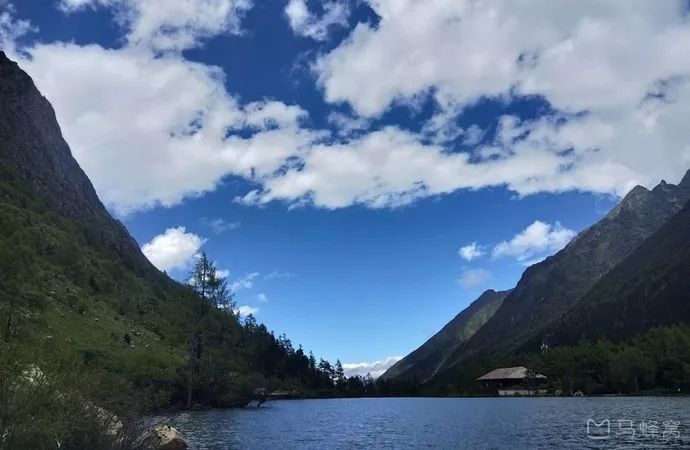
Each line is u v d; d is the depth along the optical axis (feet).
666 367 576.20
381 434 205.46
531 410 337.52
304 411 390.42
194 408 351.46
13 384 67.05
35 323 286.66
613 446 150.20
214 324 417.90
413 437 192.65
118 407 90.48
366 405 517.55
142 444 88.69
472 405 455.22
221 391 379.35
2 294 292.61
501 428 217.15
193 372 366.22
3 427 65.36
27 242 543.39
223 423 249.55
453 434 199.62
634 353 592.19
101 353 328.08
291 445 168.66
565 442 162.81
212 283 398.01
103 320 468.75
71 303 447.83
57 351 79.82
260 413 343.87
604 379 628.28
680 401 392.27
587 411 301.22
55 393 72.23
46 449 69.87
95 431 79.41
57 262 612.70
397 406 480.64
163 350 463.83
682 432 182.70
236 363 466.70
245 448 158.30
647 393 576.61
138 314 612.70
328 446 167.63
